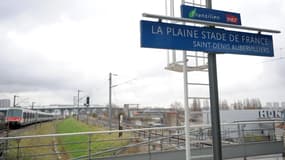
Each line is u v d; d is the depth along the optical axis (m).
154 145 8.55
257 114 21.89
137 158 6.14
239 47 4.00
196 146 6.73
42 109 88.94
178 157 6.45
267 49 4.21
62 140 22.55
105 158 6.04
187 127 4.45
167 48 3.53
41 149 16.41
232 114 21.50
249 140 8.45
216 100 3.84
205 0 4.11
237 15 4.10
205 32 3.81
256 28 4.05
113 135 20.33
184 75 4.46
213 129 3.83
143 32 3.43
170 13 4.88
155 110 45.84
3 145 7.97
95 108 71.19
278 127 9.41
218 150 3.77
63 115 96.38
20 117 36.94
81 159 6.21
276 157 7.06
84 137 18.84
